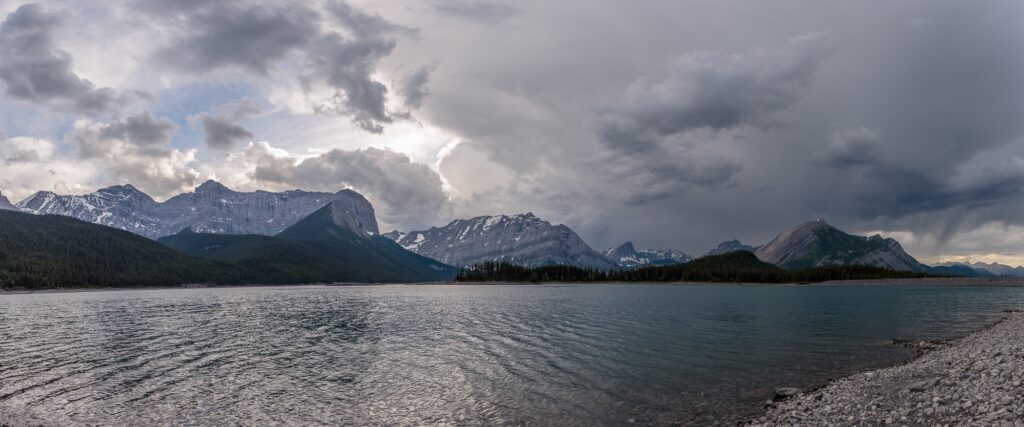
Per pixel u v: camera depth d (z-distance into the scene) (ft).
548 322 274.98
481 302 480.64
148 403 113.39
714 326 248.11
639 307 392.06
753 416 95.50
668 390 117.91
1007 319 251.39
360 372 143.43
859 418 83.41
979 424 69.97
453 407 106.73
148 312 376.89
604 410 102.99
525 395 115.34
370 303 492.95
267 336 226.79
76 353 180.55
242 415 103.55
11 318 323.98
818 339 197.16
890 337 199.31
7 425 99.71
